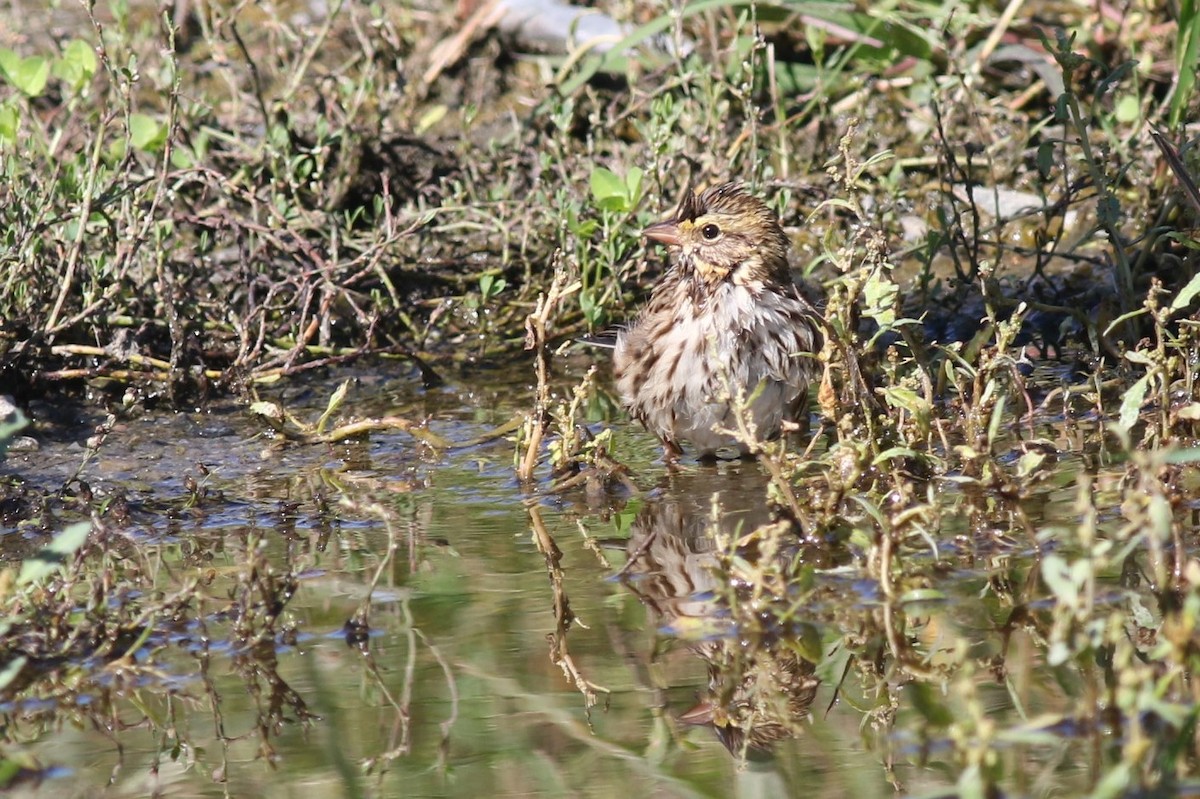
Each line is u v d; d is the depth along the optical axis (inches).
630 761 246.4
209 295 512.1
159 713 266.8
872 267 380.5
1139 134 532.4
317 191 534.9
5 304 461.4
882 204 532.1
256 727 260.5
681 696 268.7
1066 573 264.4
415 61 659.4
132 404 444.5
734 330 399.9
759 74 578.9
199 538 350.6
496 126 626.5
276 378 469.7
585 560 329.4
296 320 504.4
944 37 601.0
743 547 328.8
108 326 478.3
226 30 666.8
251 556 300.5
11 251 455.8
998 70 623.2
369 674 277.6
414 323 520.7
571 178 551.2
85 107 557.6
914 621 289.7
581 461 390.3
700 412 400.8
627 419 446.3
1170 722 240.1
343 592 313.6
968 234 542.6
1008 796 225.8
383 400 465.1
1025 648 277.6
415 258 538.9
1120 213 453.7
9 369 454.9
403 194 580.7
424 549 339.0
